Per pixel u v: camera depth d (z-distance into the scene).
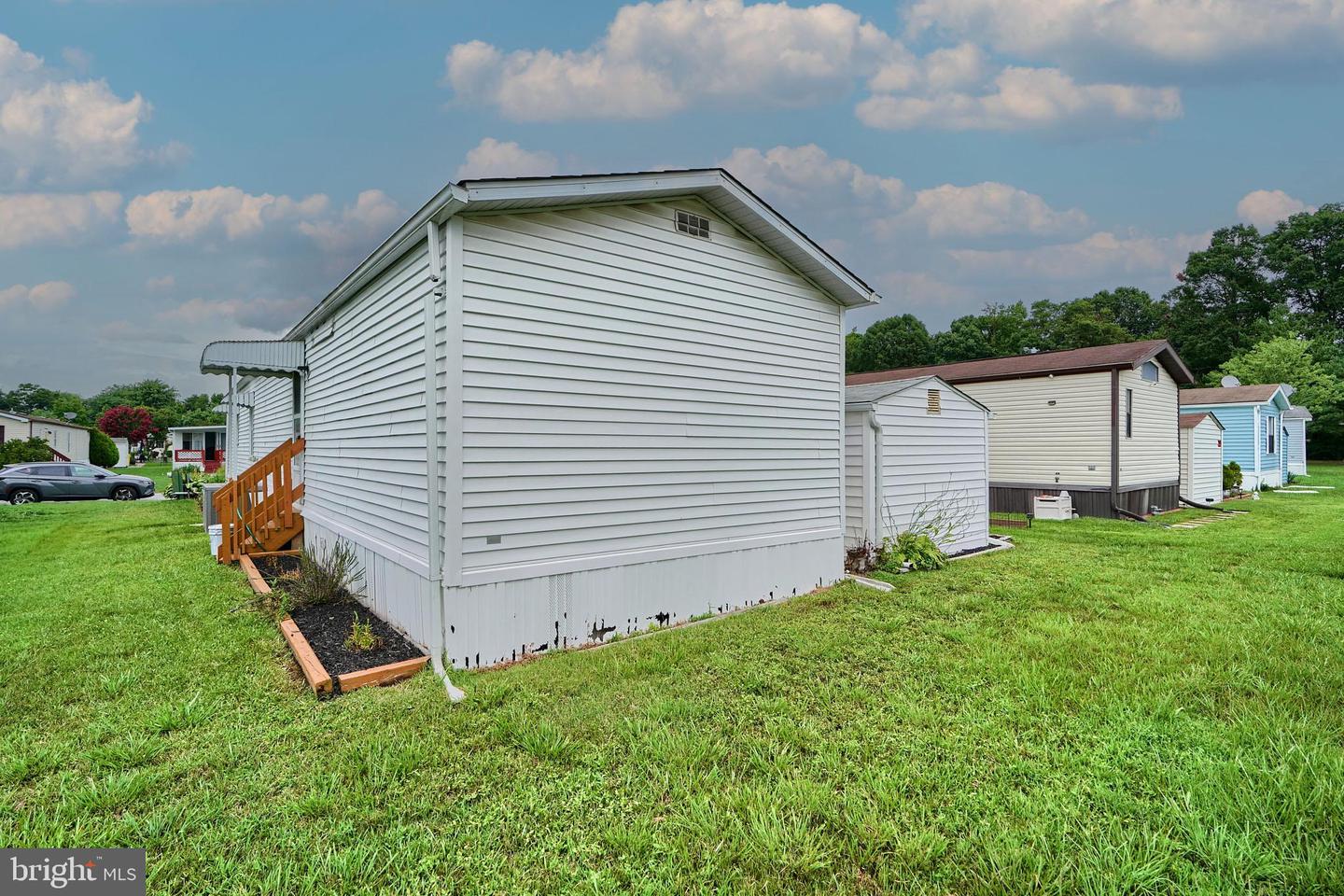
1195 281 43.50
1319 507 14.88
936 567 7.61
